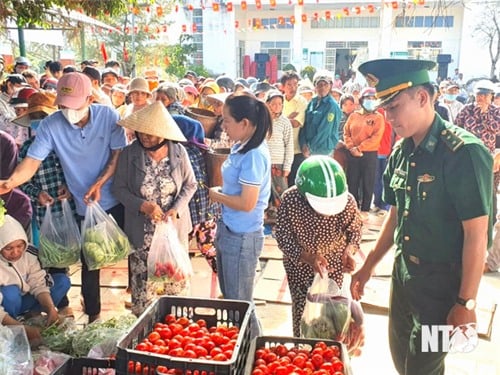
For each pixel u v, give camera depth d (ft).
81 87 10.17
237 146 8.98
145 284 10.85
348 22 79.66
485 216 6.01
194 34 76.38
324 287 7.49
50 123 10.46
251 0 73.82
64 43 43.27
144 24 57.31
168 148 10.48
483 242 6.04
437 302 6.64
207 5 71.10
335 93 28.45
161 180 10.38
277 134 18.95
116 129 10.86
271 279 14.87
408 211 6.73
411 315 6.97
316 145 20.47
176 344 5.99
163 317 6.88
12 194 11.19
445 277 6.55
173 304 6.95
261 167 8.66
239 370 5.75
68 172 10.87
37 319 10.07
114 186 10.61
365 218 21.48
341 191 7.83
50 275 11.45
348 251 8.42
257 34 82.99
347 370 5.51
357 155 21.11
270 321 12.40
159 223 10.21
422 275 6.70
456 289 6.53
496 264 15.62
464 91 48.21
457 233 6.37
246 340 6.23
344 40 80.59
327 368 5.62
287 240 8.43
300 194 8.29
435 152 6.31
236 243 9.19
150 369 5.40
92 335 8.40
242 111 8.49
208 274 14.87
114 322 8.96
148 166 10.33
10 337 7.31
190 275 10.59
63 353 8.27
